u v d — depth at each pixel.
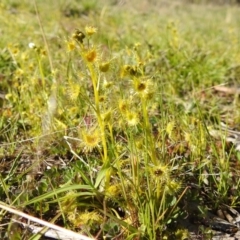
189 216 0.36
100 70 0.30
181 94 0.64
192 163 0.40
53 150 0.42
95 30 0.30
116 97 0.38
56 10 1.17
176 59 0.72
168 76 0.66
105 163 0.32
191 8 2.14
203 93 0.65
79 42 0.30
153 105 0.49
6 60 0.67
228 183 0.39
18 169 0.40
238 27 1.50
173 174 0.38
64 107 0.46
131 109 0.34
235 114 0.57
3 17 0.93
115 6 1.68
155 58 0.67
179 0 2.33
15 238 0.31
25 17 1.00
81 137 0.36
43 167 0.40
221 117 0.57
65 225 0.32
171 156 0.41
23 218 0.34
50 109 0.44
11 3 1.21
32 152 0.42
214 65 0.75
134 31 0.96
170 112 0.53
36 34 0.81
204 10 2.13
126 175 0.33
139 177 0.34
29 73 0.56
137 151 0.34
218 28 1.38
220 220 0.36
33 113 0.47
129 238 0.30
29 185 0.36
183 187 0.37
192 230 0.35
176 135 0.45
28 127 0.48
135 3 1.85
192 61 0.71
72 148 0.42
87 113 0.43
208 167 0.42
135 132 0.38
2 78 0.62
